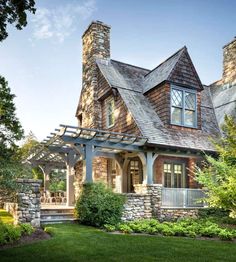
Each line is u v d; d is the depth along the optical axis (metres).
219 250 7.54
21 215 10.08
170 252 7.20
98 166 15.65
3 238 7.76
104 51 17.44
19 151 12.43
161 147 13.54
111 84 15.46
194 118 15.94
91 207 11.27
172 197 13.76
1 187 10.16
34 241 8.28
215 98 19.08
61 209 12.80
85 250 7.20
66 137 12.00
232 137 11.87
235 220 12.05
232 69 18.36
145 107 15.41
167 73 15.28
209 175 12.48
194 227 10.38
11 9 6.43
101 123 16.69
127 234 9.67
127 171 15.36
